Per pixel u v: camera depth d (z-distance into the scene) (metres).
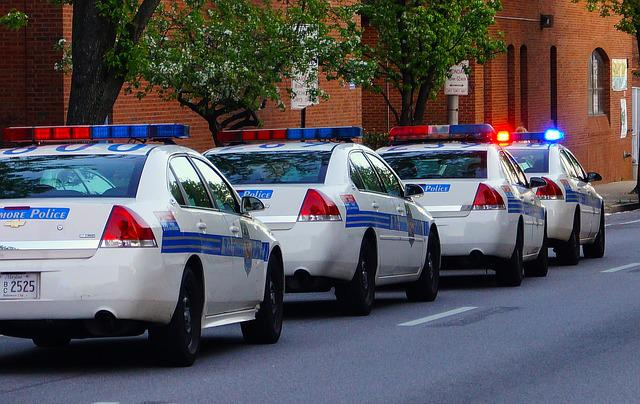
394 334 20.34
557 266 33.62
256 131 23.64
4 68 39.38
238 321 18.38
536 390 15.27
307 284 21.81
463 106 64.94
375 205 23.05
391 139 29.61
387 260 23.48
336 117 56.62
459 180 27.33
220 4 36.84
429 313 23.27
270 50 36.72
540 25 71.81
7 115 39.47
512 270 27.94
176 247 16.27
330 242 21.59
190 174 17.67
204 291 17.06
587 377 16.20
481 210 27.08
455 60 48.19
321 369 16.83
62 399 14.62
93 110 29.92
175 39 36.56
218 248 17.50
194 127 45.41
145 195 16.36
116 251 15.70
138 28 30.23
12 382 15.88
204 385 15.54
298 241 21.53
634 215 57.88
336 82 56.50
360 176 23.02
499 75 66.94
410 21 47.25
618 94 85.69
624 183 83.25
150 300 15.84
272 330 19.39
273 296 19.73
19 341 20.27
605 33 82.88
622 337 19.80
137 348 19.28
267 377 16.16
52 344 19.59
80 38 29.84
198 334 17.06
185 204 17.02
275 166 22.30
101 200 16.06
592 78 82.69
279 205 21.69
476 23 47.91
